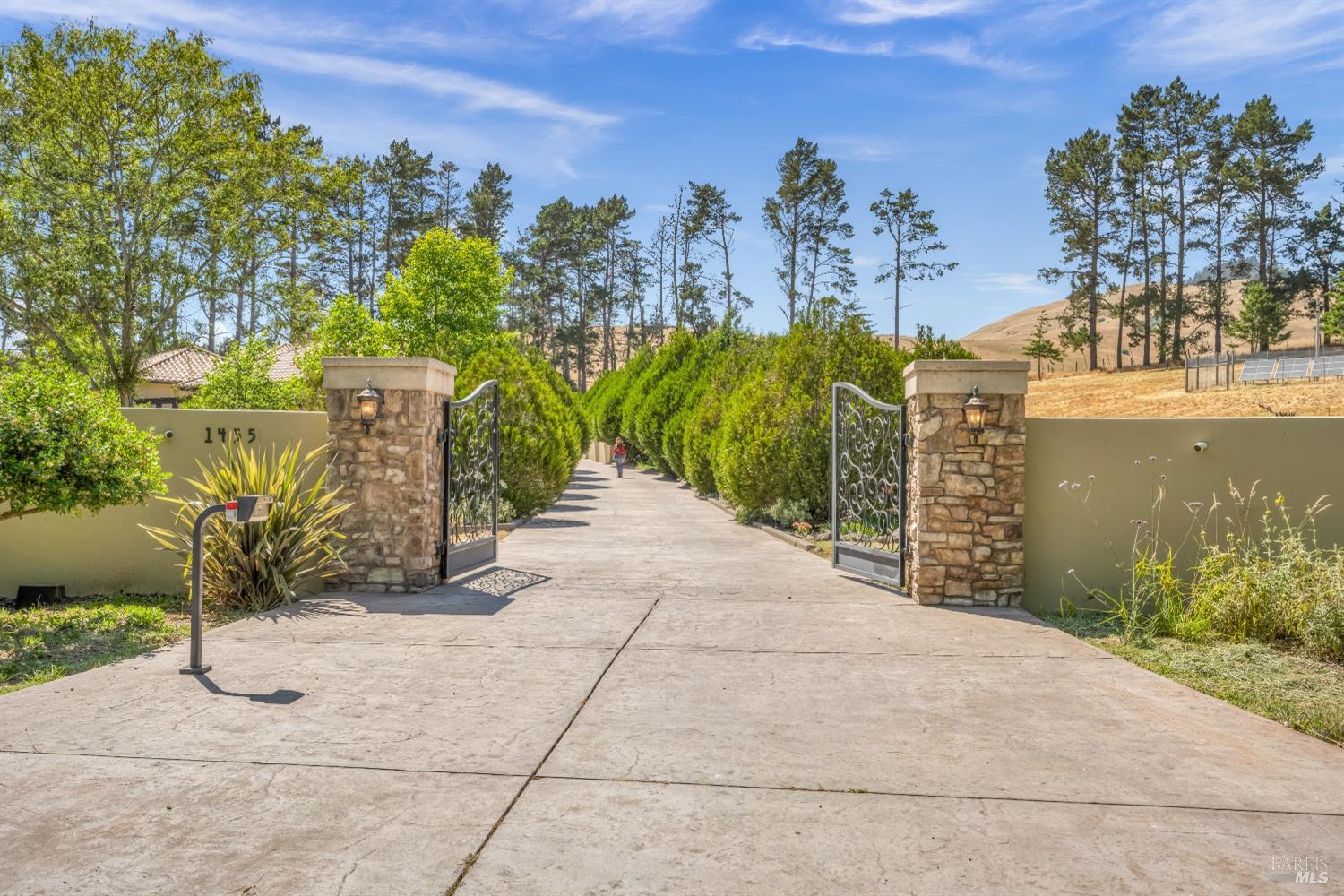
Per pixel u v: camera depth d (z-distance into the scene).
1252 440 8.32
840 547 10.56
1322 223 69.69
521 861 3.17
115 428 7.55
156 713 4.91
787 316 70.00
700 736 4.57
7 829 3.42
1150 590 8.09
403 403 8.95
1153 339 107.06
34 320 28.95
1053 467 8.57
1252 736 4.63
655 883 3.01
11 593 9.22
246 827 3.44
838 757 4.27
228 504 5.84
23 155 29.06
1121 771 4.11
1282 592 7.02
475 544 10.38
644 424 33.88
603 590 9.05
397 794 3.78
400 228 67.56
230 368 23.25
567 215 81.38
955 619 7.65
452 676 5.75
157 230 30.95
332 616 7.73
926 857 3.21
